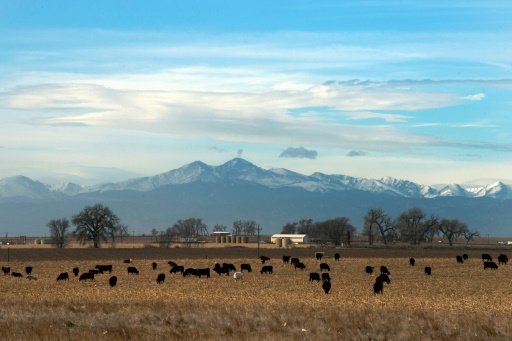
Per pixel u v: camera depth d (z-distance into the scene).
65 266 106.75
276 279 78.88
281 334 34.00
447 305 50.28
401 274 88.56
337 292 62.19
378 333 35.34
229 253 158.25
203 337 33.06
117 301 50.88
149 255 149.38
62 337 31.86
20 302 48.56
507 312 45.69
